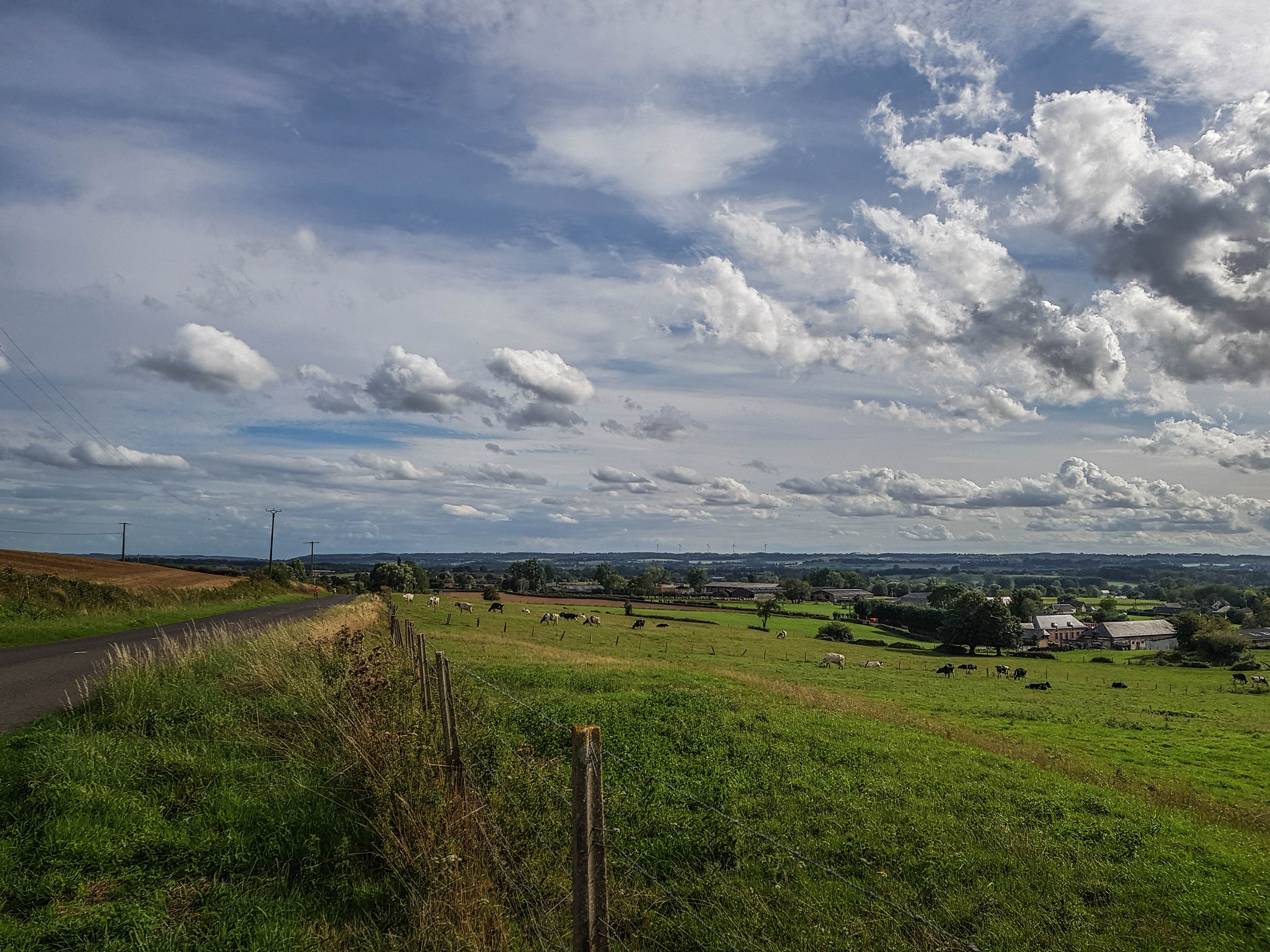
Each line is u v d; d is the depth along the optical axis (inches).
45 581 1567.4
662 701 832.3
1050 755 904.9
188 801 350.9
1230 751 1133.7
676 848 388.5
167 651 687.1
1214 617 4618.6
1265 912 369.4
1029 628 5890.8
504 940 243.4
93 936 236.7
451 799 325.1
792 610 6304.1
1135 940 333.4
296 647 757.9
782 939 300.4
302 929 257.0
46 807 315.0
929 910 342.0
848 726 800.3
